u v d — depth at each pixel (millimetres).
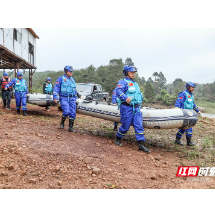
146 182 2992
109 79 76188
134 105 4520
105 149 4312
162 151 4766
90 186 2732
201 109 55875
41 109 10070
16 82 7328
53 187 2613
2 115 6504
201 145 5629
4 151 3318
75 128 6367
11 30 15008
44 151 3639
